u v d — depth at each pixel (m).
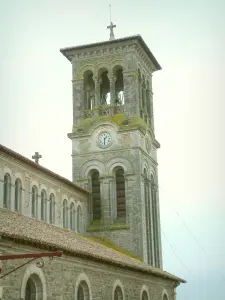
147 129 57.81
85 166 56.03
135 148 54.91
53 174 46.88
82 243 39.78
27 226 34.94
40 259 29.56
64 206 49.50
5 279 26.45
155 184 59.59
